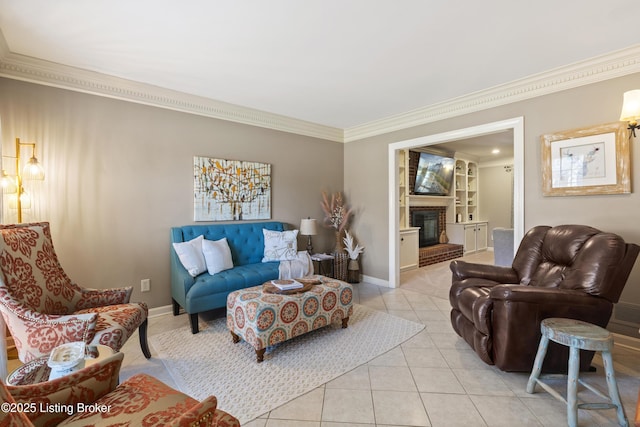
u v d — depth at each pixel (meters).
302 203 4.52
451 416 1.65
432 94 3.36
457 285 2.56
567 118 2.74
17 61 2.46
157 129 3.21
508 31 2.14
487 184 7.86
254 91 3.28
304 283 2.74
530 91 2.95
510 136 5.36
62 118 2.69
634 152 2.42
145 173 3.14
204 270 3.08
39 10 1.88
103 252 2.90
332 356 2.32
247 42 2.28
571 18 1.98
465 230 6.87
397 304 3.56
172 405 1.04
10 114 2.47
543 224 2.90
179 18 1.98
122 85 2.96
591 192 2.60
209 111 3.54
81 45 2.31
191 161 3.45
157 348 2.46
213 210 3.62
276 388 1.92
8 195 2.38
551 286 2.25
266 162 4.11
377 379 2.01
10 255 1.78
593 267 1.93
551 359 1.93
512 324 1.91
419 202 6.29
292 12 1.92
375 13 1.93
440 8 1.88
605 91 2.54
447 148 6.46
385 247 4.40
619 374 2.05
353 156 4.86
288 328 2.35
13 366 2.15
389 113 4.05
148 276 3.16
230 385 1.95
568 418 1.57
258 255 3.76
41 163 2.60
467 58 2.54
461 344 2.52
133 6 1.85
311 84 3.08
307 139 4.55
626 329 2.46
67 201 2.73
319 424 1.59
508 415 1.66
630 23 2.04
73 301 2.12
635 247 1.94
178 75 2.86
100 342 1.70
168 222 3.29
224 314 3.24
